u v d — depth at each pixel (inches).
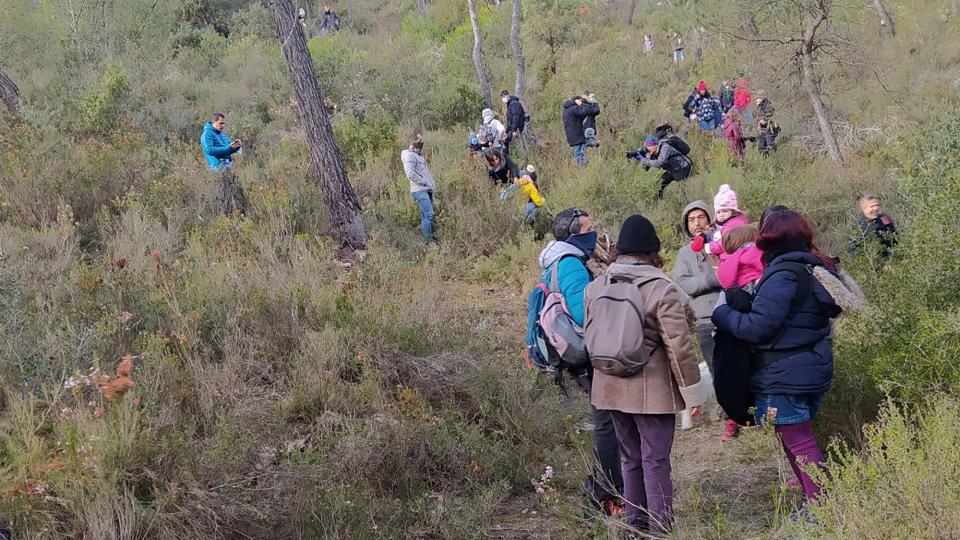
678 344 160.1
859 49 652.1
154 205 416.8
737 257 208.5
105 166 439.2
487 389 267.6
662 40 1090.1
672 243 434.0
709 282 246.5
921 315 181.0
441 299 335.9
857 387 188.9
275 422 227.0
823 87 697.6
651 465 167.0
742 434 229.3
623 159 490.0
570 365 182.4
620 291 164.7
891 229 291.3
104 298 271.6
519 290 408.5
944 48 780.0
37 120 548.1
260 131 633.0
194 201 434.0
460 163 529.3
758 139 613.6
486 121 627.5
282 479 191.0
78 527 160.6
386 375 264.2
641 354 162.2
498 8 996.6
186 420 218.1
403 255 434.6
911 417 161.8
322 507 185.9
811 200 429.7
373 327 278.7
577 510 195.3
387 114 652.7
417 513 201.3
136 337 253.8
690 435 251.3
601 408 168.6
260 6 1099.3
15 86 642.8
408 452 224.1
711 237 252.2
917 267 198.7
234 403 232.8
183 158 510.3
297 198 443.8
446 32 1156.5
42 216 386.0
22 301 255.8
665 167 489.4
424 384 267.0
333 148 431.5
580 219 191.0
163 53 842.2
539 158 604.4
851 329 199.0
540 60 901.2
